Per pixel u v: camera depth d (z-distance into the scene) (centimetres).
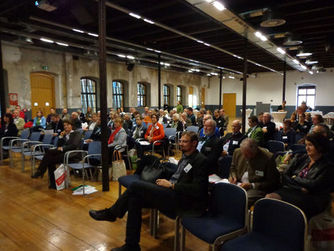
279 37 675
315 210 203
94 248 233
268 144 395
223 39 768
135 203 215
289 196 215
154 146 537
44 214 304
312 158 221
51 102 1062
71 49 1000
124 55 1001
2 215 302
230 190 196
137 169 297
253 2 497
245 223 183
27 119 959
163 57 1137
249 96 1886
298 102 1708
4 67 888
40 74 1018
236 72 1630
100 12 376
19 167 518
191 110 792
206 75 1889
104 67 380
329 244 190
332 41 720
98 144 412
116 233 261
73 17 577
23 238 251
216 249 170
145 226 275
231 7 500
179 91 1805
